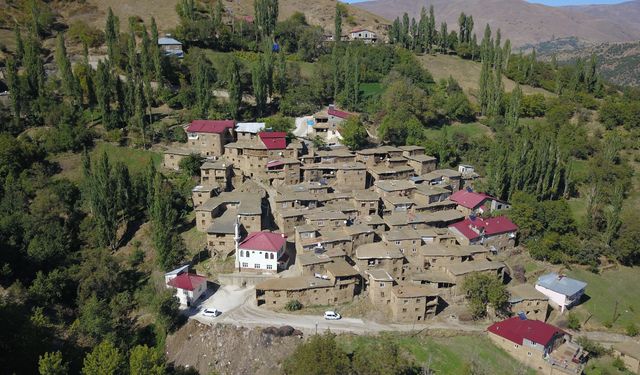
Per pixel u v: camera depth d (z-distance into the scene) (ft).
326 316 335.06
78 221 431.84
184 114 552.41
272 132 493.36
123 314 347.97
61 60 533.14
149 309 349.41
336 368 263.08
